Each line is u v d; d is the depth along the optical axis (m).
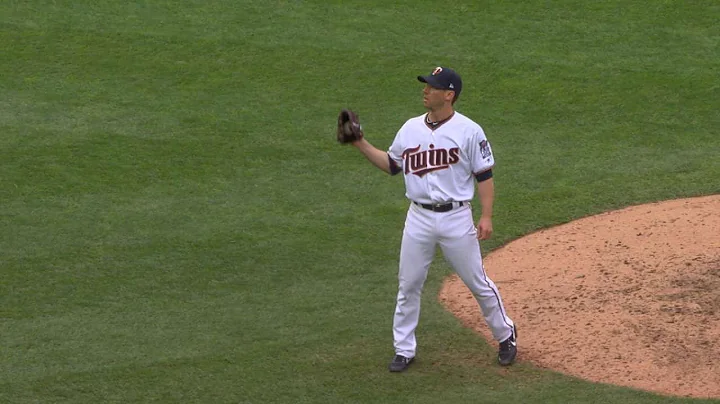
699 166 40.69
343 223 36.75
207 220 36.88
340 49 50.19
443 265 33.50
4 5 53.78
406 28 51.97
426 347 27.95
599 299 29.81
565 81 47.66
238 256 34.28
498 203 38.25
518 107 45.88
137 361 27.36
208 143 42.81
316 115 45.25
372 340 28.42
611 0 54.50
